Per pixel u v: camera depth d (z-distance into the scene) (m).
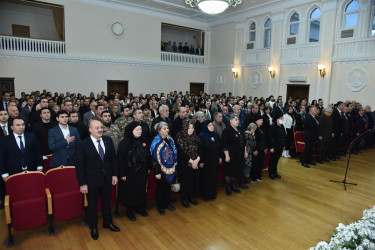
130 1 11.41
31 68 9.89
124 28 11.77
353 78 8.73
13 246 2.71
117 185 3.32
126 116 4.38
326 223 3.27
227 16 13.09
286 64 10.62
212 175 3.84
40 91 10.14
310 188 4.41
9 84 9.62
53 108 5.51
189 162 3.52
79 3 10.59
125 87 12.23
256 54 11.95
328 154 6.31
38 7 11.82
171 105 8.62
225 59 13.69
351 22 8.77
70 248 2.69
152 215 3.43
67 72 10.61
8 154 3.15
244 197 4.03
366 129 7.12
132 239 2.87
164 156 3.30
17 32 11.54
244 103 8.81
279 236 2.97
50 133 3.36
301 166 5.70
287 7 10.37
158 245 2.76
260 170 4.66
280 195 4.12
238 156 3.99
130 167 3.09
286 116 6.34
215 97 10.68
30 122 4.83
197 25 14.09
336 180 4.80
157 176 3.28
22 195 2.80
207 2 6.64
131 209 3.29
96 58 11.12
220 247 2.74
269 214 3.49
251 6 11.56
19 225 2.72
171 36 15.15
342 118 6.31
